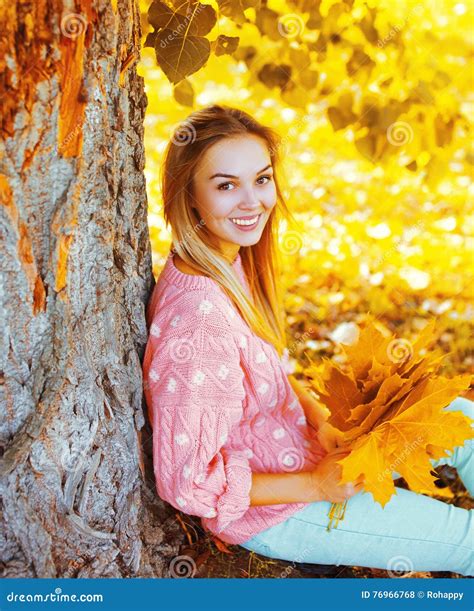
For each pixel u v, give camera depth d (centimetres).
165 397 167
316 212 382
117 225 170
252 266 202
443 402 171
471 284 337
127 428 174
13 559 159
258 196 179
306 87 267
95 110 149
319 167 410
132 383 175
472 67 352
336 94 304
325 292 331
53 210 146
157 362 169
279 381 185
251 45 281
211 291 172
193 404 164
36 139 139
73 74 141
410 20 302
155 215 358
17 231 142
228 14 220
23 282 146
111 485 173
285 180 197
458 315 318
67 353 155
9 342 148
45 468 158
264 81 266
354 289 333
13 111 135
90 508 170
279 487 176
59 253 148
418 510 181
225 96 414
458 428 170
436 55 308
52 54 136
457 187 395
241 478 171
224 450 176
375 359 185
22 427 154
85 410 163
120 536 176
